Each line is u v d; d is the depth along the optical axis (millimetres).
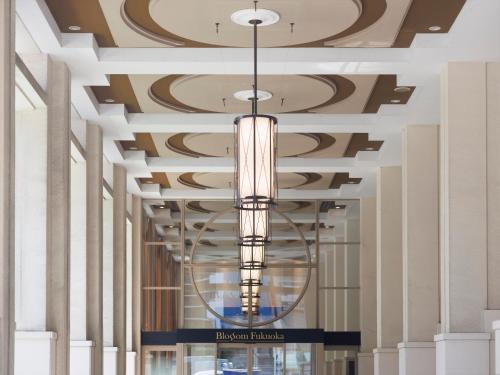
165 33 14617
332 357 29250
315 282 29656
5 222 10648
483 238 14883
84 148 18781
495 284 14805
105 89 17688
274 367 28188
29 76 13328
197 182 27656
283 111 19375
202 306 29688
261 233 12664
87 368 18219
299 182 27734
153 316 29594
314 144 22359
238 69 15547
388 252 23859
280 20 13766
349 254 29656
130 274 28453
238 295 29688
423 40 14617
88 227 19156
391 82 17219
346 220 29734
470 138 15055
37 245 14273
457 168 15016
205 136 21641
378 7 13320
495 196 14992
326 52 15266
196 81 17188
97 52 14938
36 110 14453
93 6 13359
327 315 29500
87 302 18828
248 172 10750
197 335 28328
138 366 28844
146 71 15633
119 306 23922
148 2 13273
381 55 15242
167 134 21547
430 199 19266
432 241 19203
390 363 23422
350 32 14516
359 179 27281
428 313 19047
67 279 15039
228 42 14914
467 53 14789
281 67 15453
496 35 14031
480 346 14266
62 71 15086
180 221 29891
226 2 13055
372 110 19297
